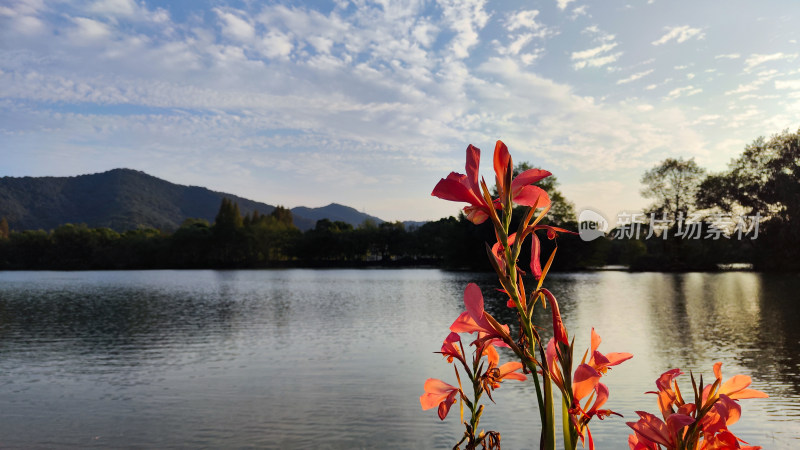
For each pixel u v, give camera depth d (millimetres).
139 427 6820
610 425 6410
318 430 6559
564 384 701
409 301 25906
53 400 8242
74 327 17453
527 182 759
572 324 15391
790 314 17422
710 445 762
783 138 42906
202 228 110062
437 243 97750
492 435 795
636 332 13930
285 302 26203
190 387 8906
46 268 105625
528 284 21078
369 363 10633
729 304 21172
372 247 104812
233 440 6281
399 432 6426
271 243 109875
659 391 816
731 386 779
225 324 17656
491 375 807
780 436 5863
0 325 18172
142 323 18312
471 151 776
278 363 10805
